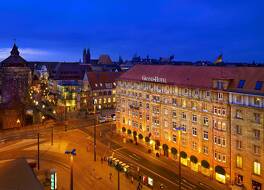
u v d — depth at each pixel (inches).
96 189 2486.5
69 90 5930.1
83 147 3656.5
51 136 4116.6
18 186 1519.4
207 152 2817.4
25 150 3506.4
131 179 2674.7
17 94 4977.9
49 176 2615.7
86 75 6018.7
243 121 2454.5
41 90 6879.9
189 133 3024.1
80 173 2827.3
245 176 2459.4
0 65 5103.3
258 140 2342.5
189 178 2748.5
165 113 3368.6
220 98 2662.4
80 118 5275.6
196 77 3080.7
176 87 3186.5
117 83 4284.0
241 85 2534.5
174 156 3243.1
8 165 1957.4
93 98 5905.5
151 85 3590.1
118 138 4072.3
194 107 2957.7
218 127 2689.5
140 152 3486.7
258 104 2345.0
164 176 2783.0
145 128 3722.9
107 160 3169.3
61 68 6840.6
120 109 4237.2
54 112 5615.2
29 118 4916.3
